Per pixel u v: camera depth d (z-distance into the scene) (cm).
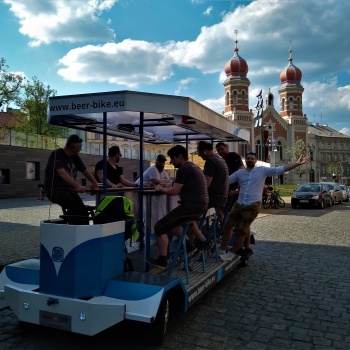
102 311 366
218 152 755
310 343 412
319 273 702
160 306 392
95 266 388
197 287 469
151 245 583
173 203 622
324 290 599
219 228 707
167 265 500
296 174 8381
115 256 412
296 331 443
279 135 8481
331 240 1067
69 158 488
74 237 381
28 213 1728
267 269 730
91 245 387
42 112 4116
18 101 3659
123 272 424
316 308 519
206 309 509
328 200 2400
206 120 527
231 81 7931
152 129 677
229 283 632
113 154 656
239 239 652
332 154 10794
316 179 9988
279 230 1278
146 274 418
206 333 433
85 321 368
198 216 478
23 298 396
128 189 544
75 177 496
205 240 548
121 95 416
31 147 3055
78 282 381
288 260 808
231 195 693
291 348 400
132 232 453
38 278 423
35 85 4106
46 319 385
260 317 484
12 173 2873
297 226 1390
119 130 629
